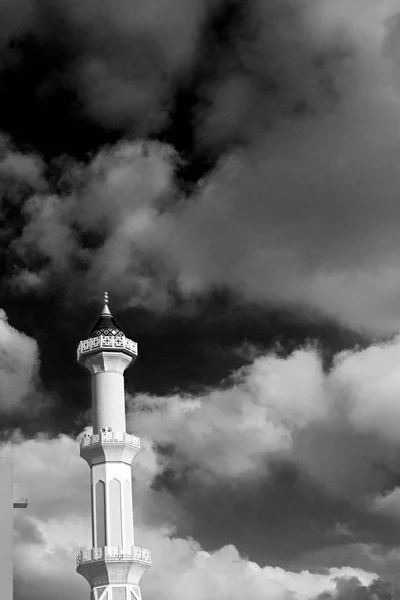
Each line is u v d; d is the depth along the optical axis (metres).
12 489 50.62
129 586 100.19
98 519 104.06
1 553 49.41
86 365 113.25
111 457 106.38
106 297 117.94
